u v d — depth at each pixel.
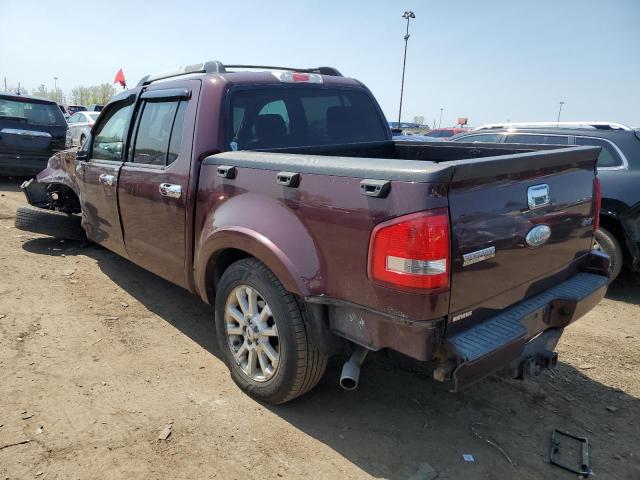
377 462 2.69
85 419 2.92
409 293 2.22
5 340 3.78
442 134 21.97
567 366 3.80
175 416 2.99
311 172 2.59
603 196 5.19
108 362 3.57
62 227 5.93
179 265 3.71
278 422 2.98
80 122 16.14
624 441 2.94
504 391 3.42
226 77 3.56
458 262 2.26
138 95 4.20
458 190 2.24
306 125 4.01
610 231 5.24
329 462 2.67
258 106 3.67
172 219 3.63
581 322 4.66
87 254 6.00
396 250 2.23
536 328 2.83
